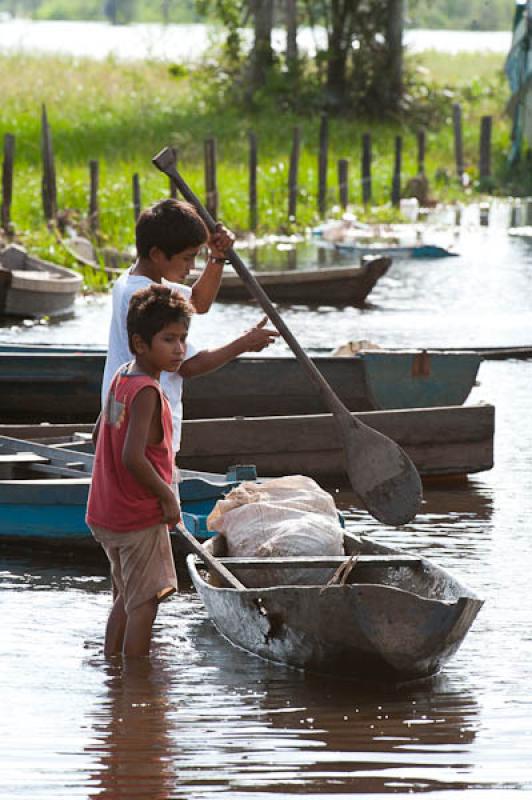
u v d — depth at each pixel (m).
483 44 164.62
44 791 13.03
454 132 85.31
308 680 16.03
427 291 50.44
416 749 14.02
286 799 12.91
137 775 13.38
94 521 16.12
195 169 76.25
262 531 18.23
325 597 15.35
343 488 25.33
